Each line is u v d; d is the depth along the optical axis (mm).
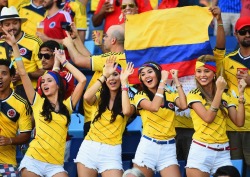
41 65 22625
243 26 21500
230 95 20859
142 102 19953
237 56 21734
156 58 21594
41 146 20078
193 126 21312
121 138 20469
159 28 21625
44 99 20297
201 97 19969
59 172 20156
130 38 21609
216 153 19891
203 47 21562
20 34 22828
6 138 20344
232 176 18766
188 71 21578
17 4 25312
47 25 23625
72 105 20406
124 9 23672
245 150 21578
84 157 20297
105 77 20266
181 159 21766
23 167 20062
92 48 26312
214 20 26016
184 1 23828
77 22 24656
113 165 20203
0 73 20281
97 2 26594
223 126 19953
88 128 21641
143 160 19922
